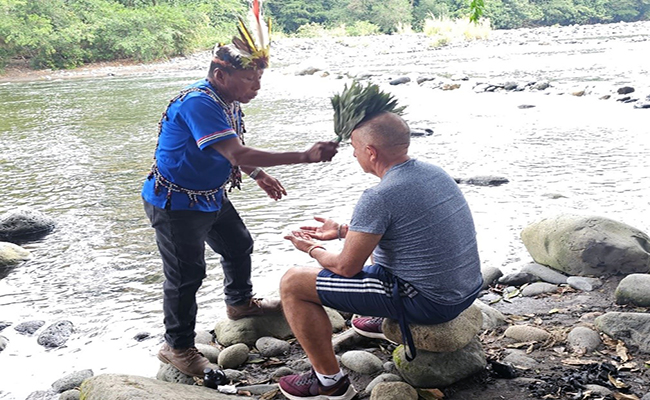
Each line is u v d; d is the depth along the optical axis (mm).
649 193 6605
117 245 5863
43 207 7156
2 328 4367
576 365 3453
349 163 8531
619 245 4516
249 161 3197
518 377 3375
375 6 43312
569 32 37000
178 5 32469
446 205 3074
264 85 18234
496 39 32938
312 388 3240
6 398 3566
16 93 19078
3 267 5430
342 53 29250
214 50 3299
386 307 3123
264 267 5227
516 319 4062
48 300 4793
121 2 32375
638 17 50531
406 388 3168
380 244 3121
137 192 7582
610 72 16844
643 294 4082
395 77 18125
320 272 3170
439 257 3047
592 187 6934
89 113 14312
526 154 8547
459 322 3324
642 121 10336
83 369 3826
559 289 4449
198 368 3533
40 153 10109
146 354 3990
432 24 35375
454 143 9422
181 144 3305
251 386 3436
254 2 3303
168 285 3508
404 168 3082
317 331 3170
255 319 4012
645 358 3471
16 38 25609
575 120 10734
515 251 5289
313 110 13180
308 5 42719
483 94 14328
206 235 3559
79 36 26984
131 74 24078
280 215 6488
